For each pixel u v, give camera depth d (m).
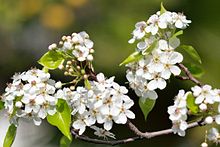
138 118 2.08
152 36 0.88
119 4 2.08
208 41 2.07
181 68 0.91
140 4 2.06
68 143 0.91
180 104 0.84
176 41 0.87
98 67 1.98
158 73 0.87
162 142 2.06
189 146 2.00
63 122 0.85
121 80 1.98
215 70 2.02
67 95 0.86
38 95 0.85
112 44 2.01
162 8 0.90
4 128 2.07
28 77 0.86
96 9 2.09
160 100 2.05
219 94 0.83
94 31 2.06
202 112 0.84
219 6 2.09
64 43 0.87
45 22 2.10
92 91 0.85
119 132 2.04
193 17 2.10
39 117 0.86
